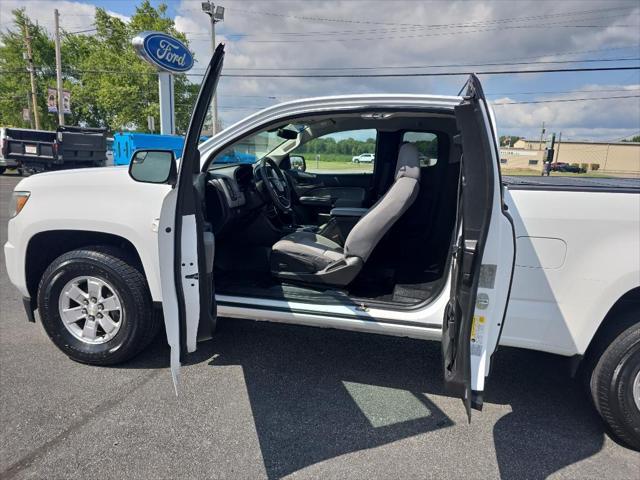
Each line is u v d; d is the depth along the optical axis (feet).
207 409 7.86
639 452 7.11
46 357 9.47
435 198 9.71
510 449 7.09
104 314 8.88
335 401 8.25
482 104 5.74
